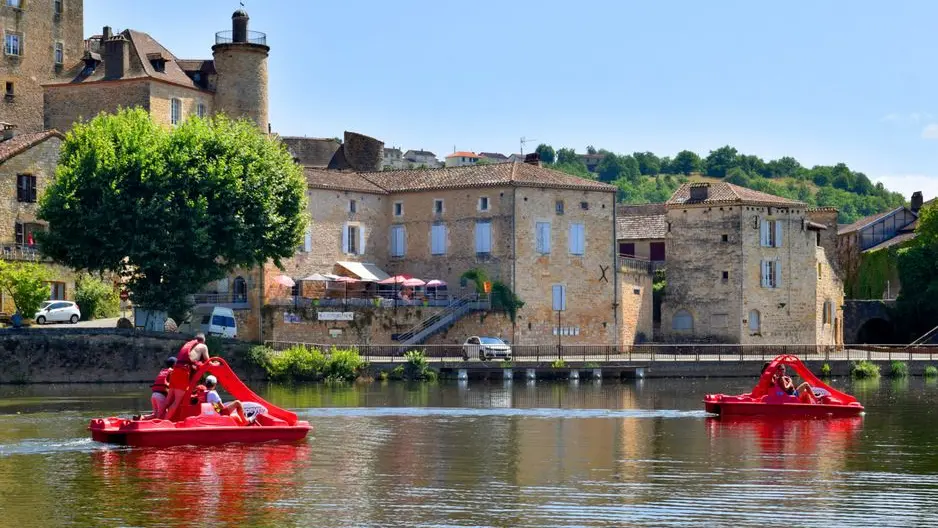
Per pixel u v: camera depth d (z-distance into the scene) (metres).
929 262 96.50
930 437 42.09
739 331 88.00
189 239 64.56
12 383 61.66
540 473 34.41
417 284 80.12
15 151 75.19
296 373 65.19
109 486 31.97
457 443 40.00
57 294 75.88
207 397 39.50
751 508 29.97
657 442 40.53
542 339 81.25
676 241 90.25
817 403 48.22
